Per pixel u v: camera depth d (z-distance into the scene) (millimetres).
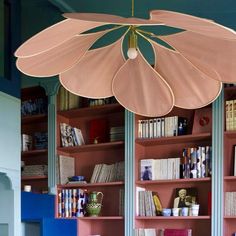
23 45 2107
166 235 4523
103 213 5039
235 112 4352
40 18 5219
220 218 4219
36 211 4645
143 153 4926
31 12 5266
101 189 5090
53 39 2170
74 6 4633
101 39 4734
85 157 5285
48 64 2492
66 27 2100
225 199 4285
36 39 2092
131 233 4582
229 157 4496
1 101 4281
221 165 4289
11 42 4500
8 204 4332
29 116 5352
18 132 4473
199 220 4574
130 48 2475
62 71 2621
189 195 4621
